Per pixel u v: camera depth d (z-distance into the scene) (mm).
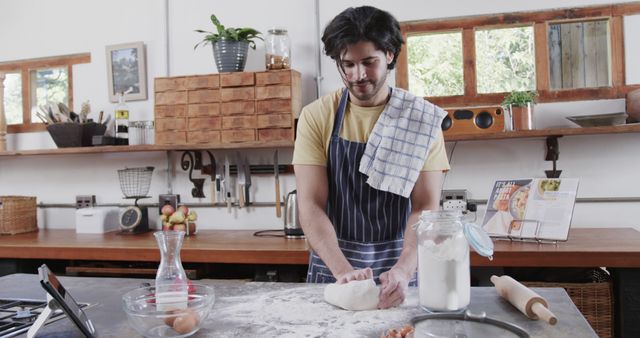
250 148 3055
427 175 1641
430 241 1172
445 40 2900
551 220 2289
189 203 3160
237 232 2965
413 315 1157
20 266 2750
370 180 1619
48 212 3414
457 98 2865
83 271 2660
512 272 2346
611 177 2646
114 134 3264
